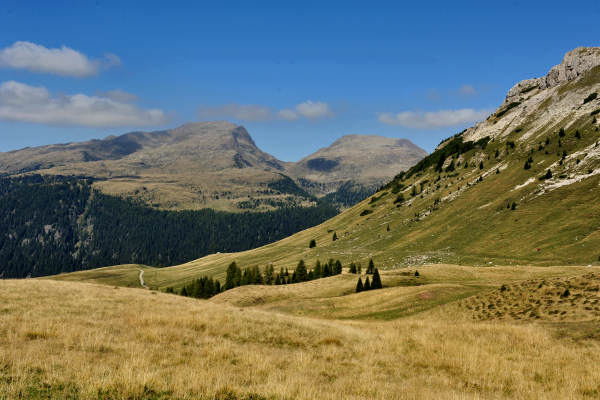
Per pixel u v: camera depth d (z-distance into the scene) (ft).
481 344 68.59
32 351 44.21
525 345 66.49
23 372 35.94
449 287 189.78
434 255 382.22
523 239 345.72
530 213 387.14
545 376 51.49
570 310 89.71
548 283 115.24
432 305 165.27
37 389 32.65
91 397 31.60
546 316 91.91
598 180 367.45
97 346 50.01
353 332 82.23
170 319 75.36
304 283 272.51
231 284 386.52
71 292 104.12
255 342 66.39
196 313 86.63
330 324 93.35
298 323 85.56
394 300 186.09
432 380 49.29
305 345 67.77
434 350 65.16
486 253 349.61
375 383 44.70
